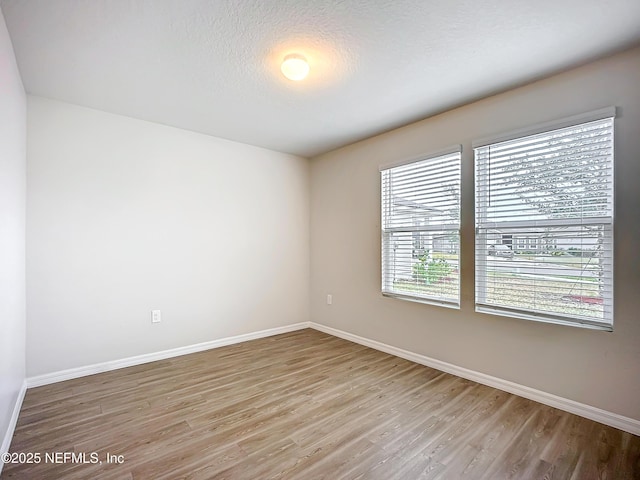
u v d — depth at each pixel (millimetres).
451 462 1709
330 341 3852
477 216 2691
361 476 1603
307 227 4508
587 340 2133
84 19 1719
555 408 2248
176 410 2225
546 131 2285
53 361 2668
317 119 3107
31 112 2594
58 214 2703
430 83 2402
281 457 1740
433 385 2627
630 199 1978
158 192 3236
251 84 2430
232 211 3771
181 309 3375
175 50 2006
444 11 1662
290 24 1766
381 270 3510
